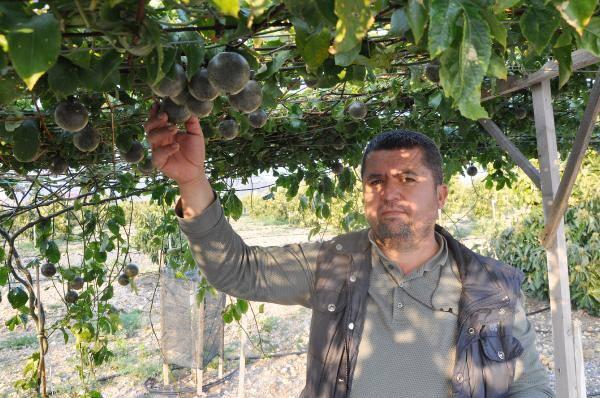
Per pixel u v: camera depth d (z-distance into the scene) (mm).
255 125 2475
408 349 1963
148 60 1182
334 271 2137
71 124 1479
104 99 1964
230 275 2146
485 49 864
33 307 3900
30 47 799
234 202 4492
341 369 1984
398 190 2045
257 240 15359
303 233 16469
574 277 8898
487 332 1914
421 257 2090
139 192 4320
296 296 2227
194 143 1939
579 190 8188
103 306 4746
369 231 2240
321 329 2062
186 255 4730
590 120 2326
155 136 1729
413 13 904
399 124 4520
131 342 8688
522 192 8781
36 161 3170
